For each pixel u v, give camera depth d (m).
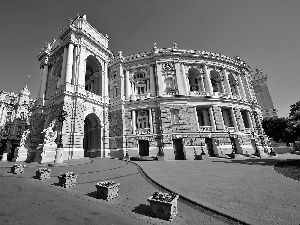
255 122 38.06
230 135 31.75
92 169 16.11
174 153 29.53
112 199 7.80
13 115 48.78
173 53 35.25
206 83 35.31
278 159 23.19
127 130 31.77
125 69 36.56
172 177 12.34
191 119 31.22
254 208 6.56
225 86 37.16
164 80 34.72
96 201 7.45
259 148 33.75
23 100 50.81
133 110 32.75
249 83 42.59
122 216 5.94
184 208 6.83
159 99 31.73
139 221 5.60
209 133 30.83
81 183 10.82
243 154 30.05
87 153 31.98
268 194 8.16
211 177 12.23
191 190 9.02
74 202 7.21
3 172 14.73
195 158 28.03
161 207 5.94
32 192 8.48
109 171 15.21
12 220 5.21
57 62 34.19
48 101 31.41
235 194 8.28
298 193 8.20
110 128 32.94
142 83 36.22
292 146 43.22
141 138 30.81
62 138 23.70
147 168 16.84
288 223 5.29
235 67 40.44
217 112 32.44
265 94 49.06
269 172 13.70
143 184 10.76
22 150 26.52
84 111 28.14
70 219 5.48
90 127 33.00
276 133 25.95
